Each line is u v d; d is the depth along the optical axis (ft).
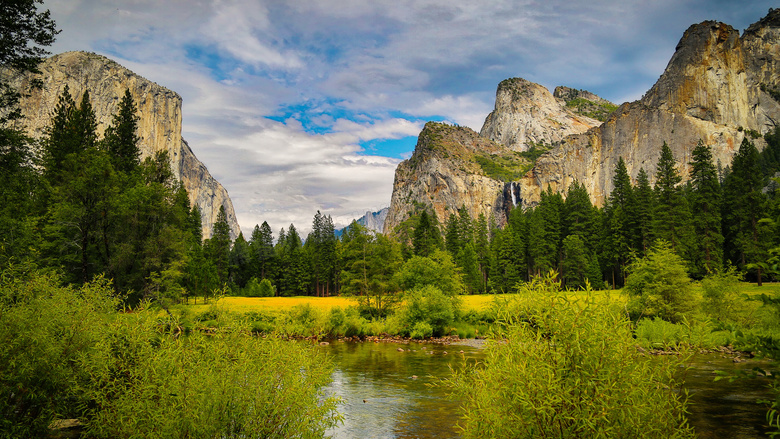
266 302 188.14
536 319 17.54
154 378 22.08
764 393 51.72
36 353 24.56
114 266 123.03
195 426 20.30
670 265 99.96
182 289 128.57
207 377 21.44
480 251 352.08
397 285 152.56
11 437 24.41
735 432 38.78
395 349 97.25
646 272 101.50
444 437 39.32
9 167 68.03
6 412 24.79
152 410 20.98
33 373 24.44
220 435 21.18
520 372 16.56
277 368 23.45
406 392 56.54
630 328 17.67
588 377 15.98
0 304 24.73
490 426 17.28
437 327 122.52
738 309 94.58
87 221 115.65
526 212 474.90
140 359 23.04
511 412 16.74
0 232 64.95
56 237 112.57
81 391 25.90
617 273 276.41
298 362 23.93
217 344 23.66
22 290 26.43
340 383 62.03
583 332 16.16
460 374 20.49
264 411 21.47
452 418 45.06
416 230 313.32
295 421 21.89
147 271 127.95
